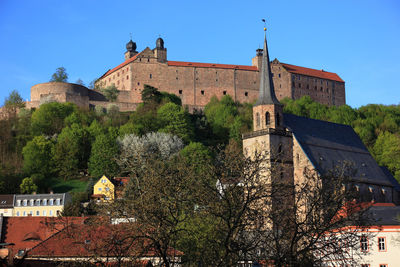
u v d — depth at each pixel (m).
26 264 50.78
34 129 193.25
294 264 40.03
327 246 42.12
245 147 119.56
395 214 71.81
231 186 43.16
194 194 44.09
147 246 41.28
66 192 154.75
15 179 157.75
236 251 40.34
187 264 45.12
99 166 166.25
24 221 80.00
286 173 114.69
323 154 119.38
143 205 42.97
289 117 123.94
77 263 43.25
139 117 193.62
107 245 43.09
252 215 42.12
